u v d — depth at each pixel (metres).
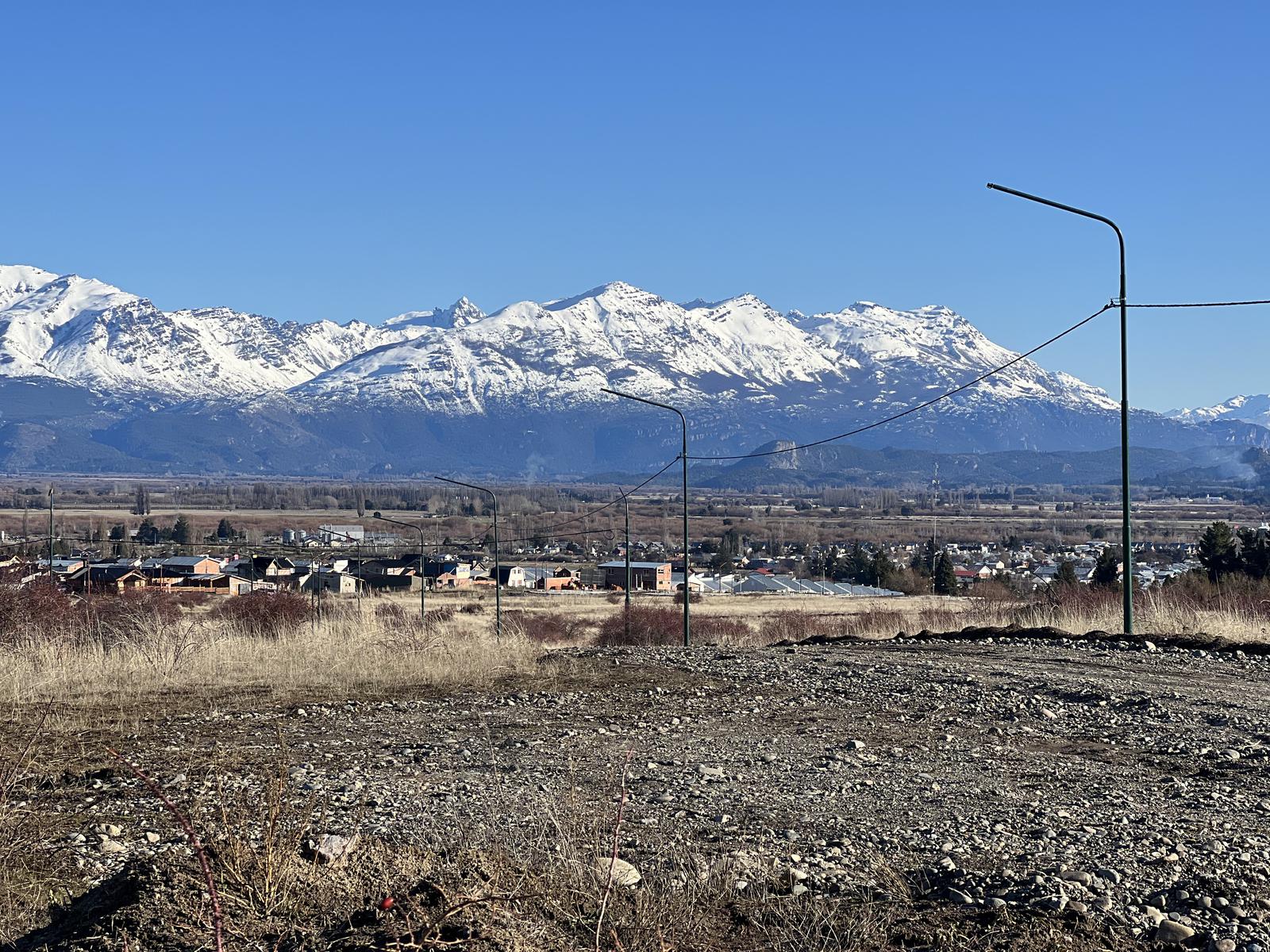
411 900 5.79
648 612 54.72
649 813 8.66
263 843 6.55
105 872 7.28
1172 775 9.84
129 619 25.83
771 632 38.50
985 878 6.88
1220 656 18.39
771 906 6.39
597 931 5.59
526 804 8.93
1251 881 6.80
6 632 24.70
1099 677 16.03
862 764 10.58
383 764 10.91
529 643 23.33
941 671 17.12
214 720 13.94
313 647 20.78
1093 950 5.82
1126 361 20.92
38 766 10.84
